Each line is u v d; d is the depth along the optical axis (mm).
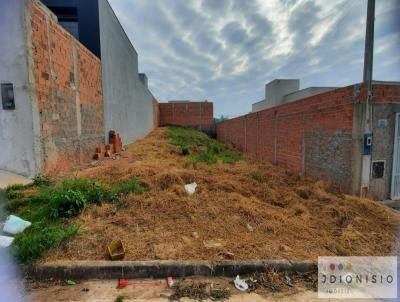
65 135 5066
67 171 5117
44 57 4273
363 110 3734
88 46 7305
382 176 3902
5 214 2828
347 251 2350
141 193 3727
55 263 2041
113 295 1830
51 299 1766
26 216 2791
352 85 3895
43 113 4230
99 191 3445
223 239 2523
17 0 3711
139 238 2496
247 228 2789
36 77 4031
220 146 11984
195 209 3244
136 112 13281
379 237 2643
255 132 9125
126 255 2193
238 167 6332
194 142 13094
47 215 2822
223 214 3137
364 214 3227
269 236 2619
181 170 5023
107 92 7984
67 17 8016
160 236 2551
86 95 6238
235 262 2115
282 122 6617
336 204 3512
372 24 3623
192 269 2072
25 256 2068
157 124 24453
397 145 3896
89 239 2426
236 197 3756
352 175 3898
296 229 2791
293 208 3451
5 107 3877
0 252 2088
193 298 1801
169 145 10664
